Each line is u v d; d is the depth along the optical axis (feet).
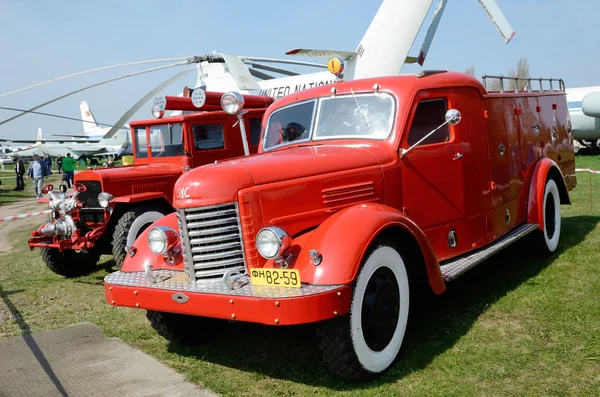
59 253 22.00
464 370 10.64
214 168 10.82
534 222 17.51
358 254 9.84
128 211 21.65
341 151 12.35
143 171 23.53
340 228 10.20
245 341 13.28
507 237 16.01
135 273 11.83
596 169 52.26
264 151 14.66
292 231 10.82
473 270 17.70
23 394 11.03
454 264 13.35
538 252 18.10
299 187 10.99
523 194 17.57
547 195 18.31
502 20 23.95
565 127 22.03
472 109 14.60
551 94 20.84
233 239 10.58
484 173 14.98
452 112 11.89
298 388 10.55
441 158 13.61
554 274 16.46
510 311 13.66
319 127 13.91
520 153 17.42
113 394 10.75
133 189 22.94
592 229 22.44
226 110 14.26
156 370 11.84
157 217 21.85
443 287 11.68
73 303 18.16
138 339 13.97
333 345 9.94
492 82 16.56
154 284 10.93
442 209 13.65
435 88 13.60
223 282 10.18
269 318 9.39
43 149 147.84
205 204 10.43
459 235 14.15
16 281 21.97
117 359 12.62
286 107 14.80
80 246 20.74
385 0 26.43
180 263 11.55
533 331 12.27
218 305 9.94
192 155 24.50
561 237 21.33
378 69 26.89
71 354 13.12
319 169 11.39
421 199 13.15
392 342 10.89
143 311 16.71
